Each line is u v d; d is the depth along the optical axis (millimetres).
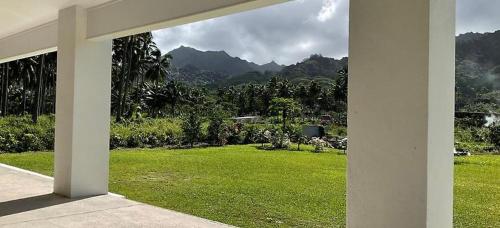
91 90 5383
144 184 7297
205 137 15500
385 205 2510
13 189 5625
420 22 2396
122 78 22969
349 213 2676
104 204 4848
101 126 5484
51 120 19109
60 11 5508
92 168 5391
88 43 5348
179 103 33312
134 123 18453
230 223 4645
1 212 4379
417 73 2398
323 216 5055
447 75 2512
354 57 2670
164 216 4328
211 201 5867
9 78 26047
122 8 4812
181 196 6215
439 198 2461
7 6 5402
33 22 6211
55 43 6070
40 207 4633
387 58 2520
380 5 2559
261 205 5633
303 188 6941
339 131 16109
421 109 2377
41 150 13398
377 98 2557
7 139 13031
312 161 10484
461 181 6590
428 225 2367
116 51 27797
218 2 3742
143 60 32938
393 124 2486
